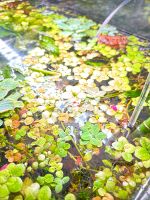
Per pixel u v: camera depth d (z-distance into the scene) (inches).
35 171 7.1
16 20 13.0
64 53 11.3
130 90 9.6
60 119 8.6
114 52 11.4
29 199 6.4
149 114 9.0
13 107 8.5
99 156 7.6
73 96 9.4
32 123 8.4
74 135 8.2
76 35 12.3
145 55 11.4
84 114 8.8
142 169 7.3
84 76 10.2
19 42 11.6
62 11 13.9
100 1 14.5
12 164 7.2
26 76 10.0
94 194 6.7
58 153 7.6
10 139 7.9
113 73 10.4
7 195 6.5
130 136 8.2
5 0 14.5
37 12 13.7
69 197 6.6
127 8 13.8
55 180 6.9
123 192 6.8
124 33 12.5
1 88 9.0
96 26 12.9
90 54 11.3
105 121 8.6
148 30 12.6
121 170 7.3
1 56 10.8
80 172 7.2
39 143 7.8
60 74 10.2
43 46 11.5
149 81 7.5
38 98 9.2
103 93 9.5
